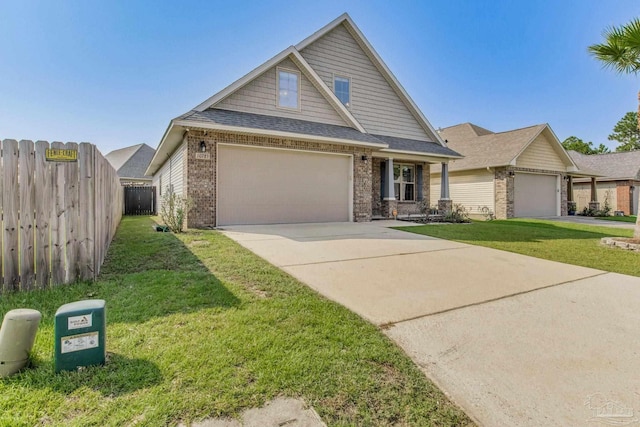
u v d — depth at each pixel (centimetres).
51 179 381
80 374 209
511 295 400
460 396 211
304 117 1146
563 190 1933
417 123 1557
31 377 206
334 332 285
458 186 1900
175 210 934
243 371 221
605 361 254
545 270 526
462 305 363
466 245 734
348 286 420
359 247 671
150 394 194
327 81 1328
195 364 225
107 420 173
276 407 190
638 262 588
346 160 1172
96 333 219
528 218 1703
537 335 295
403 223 1181
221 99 1002
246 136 973
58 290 363
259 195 1016
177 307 324
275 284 410
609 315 342
